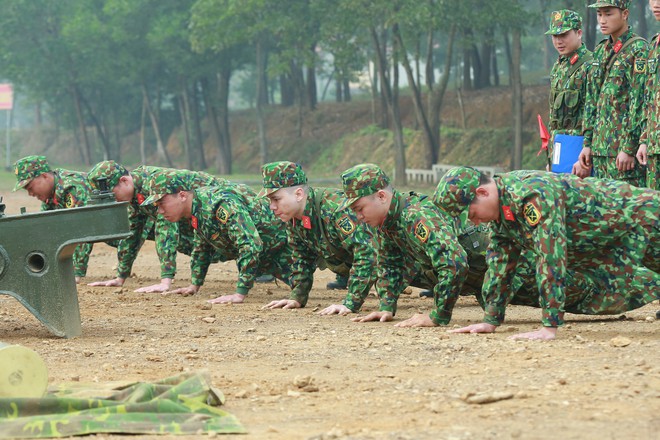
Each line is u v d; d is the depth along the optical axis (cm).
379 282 970
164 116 8388
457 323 943
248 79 9331
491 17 3766
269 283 1451
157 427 531
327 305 1141
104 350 825
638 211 790
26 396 579
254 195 1223
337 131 6644
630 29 1009
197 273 1258
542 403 561
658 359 677
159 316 1047
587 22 3531
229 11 4712
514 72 3950
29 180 1287
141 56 6100
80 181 1302
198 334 906
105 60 6194
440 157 5116
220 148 6488
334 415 565
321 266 1159
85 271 1455
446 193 773
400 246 928
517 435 495
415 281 1041
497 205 779
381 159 5647
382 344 804
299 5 4694
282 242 1239
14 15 6381
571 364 671
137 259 1873
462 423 528
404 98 6506
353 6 3959
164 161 7738
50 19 6538
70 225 883
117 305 1145
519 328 872
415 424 533
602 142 1022
